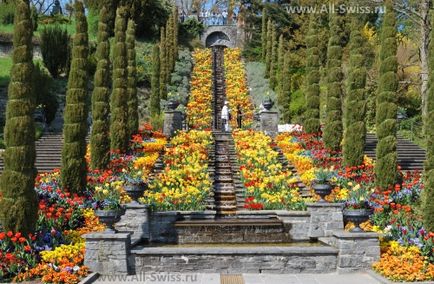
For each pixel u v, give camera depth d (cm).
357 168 1638
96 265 947
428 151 1074
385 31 1548
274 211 1292
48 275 853
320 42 3347
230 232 1202
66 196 1291
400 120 2819
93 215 1220
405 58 3186
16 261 887
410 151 2130
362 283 870
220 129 2872
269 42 3828
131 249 975
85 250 953
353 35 1753
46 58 3206
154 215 1222
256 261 969
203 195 1387
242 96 3388
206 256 970
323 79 3234
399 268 883
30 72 1014
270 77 3584
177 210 1303
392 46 1523
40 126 2498
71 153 1388
